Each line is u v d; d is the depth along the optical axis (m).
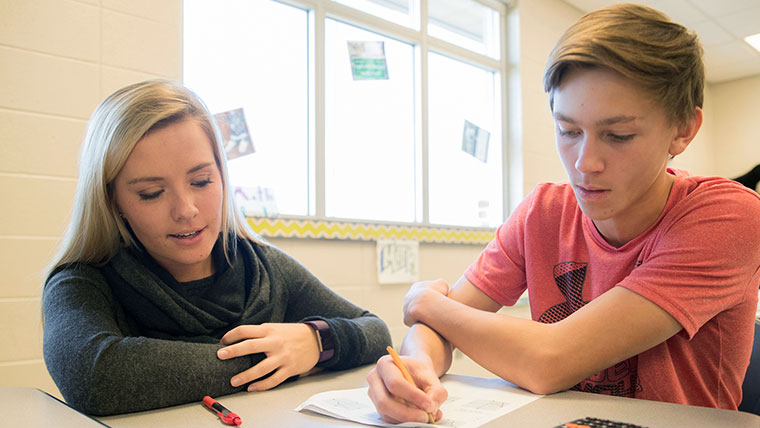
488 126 3.34
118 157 0.83
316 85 2.42
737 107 5.13
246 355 0.83
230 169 2.15
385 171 2.72
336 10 2.52
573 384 0.75
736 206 0.78
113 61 1.79
